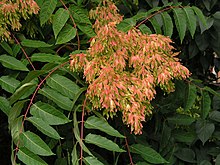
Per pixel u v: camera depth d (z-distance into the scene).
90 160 1.03
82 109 1.08
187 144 1.42
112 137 1.30
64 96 1.07
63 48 1.35
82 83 1.10
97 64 1.01
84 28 1.22
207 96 1.25
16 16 1.11
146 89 1.00
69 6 1.24
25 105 1.25
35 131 1.36
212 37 1.51
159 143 1.41
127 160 1.32
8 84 1.13
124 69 1.06
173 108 1.36
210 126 1.37
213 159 1.51
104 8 1.21
